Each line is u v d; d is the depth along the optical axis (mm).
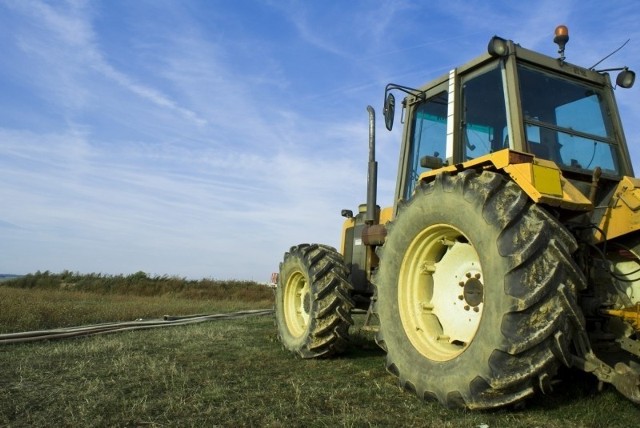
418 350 3533
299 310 5875
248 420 3066
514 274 2861
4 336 6602
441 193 3467
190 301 18891
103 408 3318
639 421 2869
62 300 14898
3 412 3238
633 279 3523
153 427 2943
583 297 3432
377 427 2867
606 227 3576
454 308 3557
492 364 2887
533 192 2986
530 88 3959
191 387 3906
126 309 12117
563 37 4164
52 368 4684
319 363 4984
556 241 2912
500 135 3865
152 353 5535
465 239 3559
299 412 3209
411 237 3736
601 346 3301
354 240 6145
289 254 5906
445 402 3207
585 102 4227
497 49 3818
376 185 5746
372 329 4395
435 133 4738
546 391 2928
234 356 5379
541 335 2758
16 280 25453
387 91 5059
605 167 4113
